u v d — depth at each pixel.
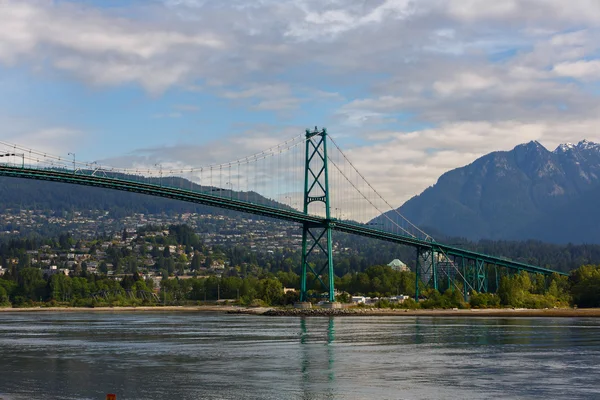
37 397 66.69
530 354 96.44
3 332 143.62
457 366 84.69
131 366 85.25
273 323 171.75
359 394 67.50
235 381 74.31
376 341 115.25
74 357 94.25
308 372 80.00
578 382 73.88
